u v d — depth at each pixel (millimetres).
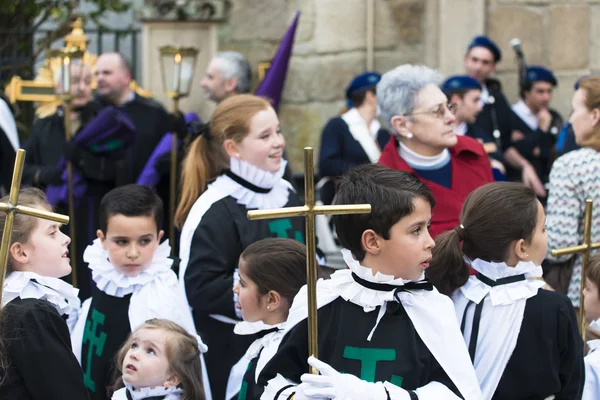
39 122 12109
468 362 5480
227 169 8211
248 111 8070
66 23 16391
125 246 7344
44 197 6234
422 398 5242
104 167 11031
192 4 15055
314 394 5164
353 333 5512
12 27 16375
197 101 15258
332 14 15000
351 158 12070
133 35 16594
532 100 13344
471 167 9008
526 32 14781
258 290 6414
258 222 8008
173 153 10742
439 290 6219
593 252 8250
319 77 15125
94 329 7492
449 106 8906
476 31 14695
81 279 11000
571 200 8383
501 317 6016
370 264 5570
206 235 7824
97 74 12492
